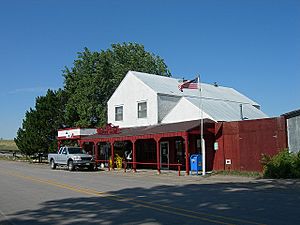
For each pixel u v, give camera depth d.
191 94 35.44
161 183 21.95
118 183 22.00
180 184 21.30
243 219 10.12
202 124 26.77
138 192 17.41
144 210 12.16
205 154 28.67
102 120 47.28
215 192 16.91
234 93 41.16
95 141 36.03
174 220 10.29
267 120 25.22
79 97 47.97
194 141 30.03
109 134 35.44
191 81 28.84
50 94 48.97
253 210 11.60
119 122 36.94
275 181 21.03
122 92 36.81
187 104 31.12
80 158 33.28
